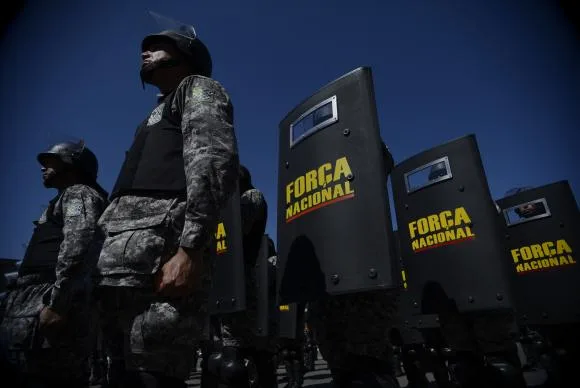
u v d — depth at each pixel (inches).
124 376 55.2
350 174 74.3
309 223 80.4
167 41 76.3
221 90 66.1
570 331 156.6
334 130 79.2
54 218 113.7
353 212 72.3
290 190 89.2
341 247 72.6
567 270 161.0
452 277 121.6
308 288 77.6
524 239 176.1
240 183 127.0
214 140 58.6
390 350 76.5
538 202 174.2
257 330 117.9
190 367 58.3
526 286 171.5
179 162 63.8
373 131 72.6
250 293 121.3
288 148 92.7
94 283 57.6
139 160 65.2
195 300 57.4
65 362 102.7
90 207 103.2
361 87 76.4
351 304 76.9
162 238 57.2
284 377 329.1
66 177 124.3
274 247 154.6
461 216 122.2
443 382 170.1
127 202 61.6
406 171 142.6
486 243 115.3
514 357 114.0
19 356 101.6
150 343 52.7
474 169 121.3
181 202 60.9
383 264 66.2
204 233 53.9
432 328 174.6
